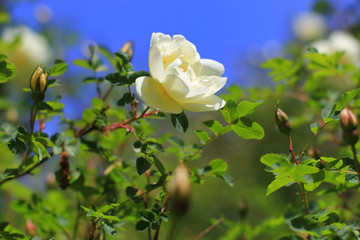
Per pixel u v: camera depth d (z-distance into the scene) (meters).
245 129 0.47
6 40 0.85
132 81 0.48
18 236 0.46
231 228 0.62
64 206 0.58
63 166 0.52
